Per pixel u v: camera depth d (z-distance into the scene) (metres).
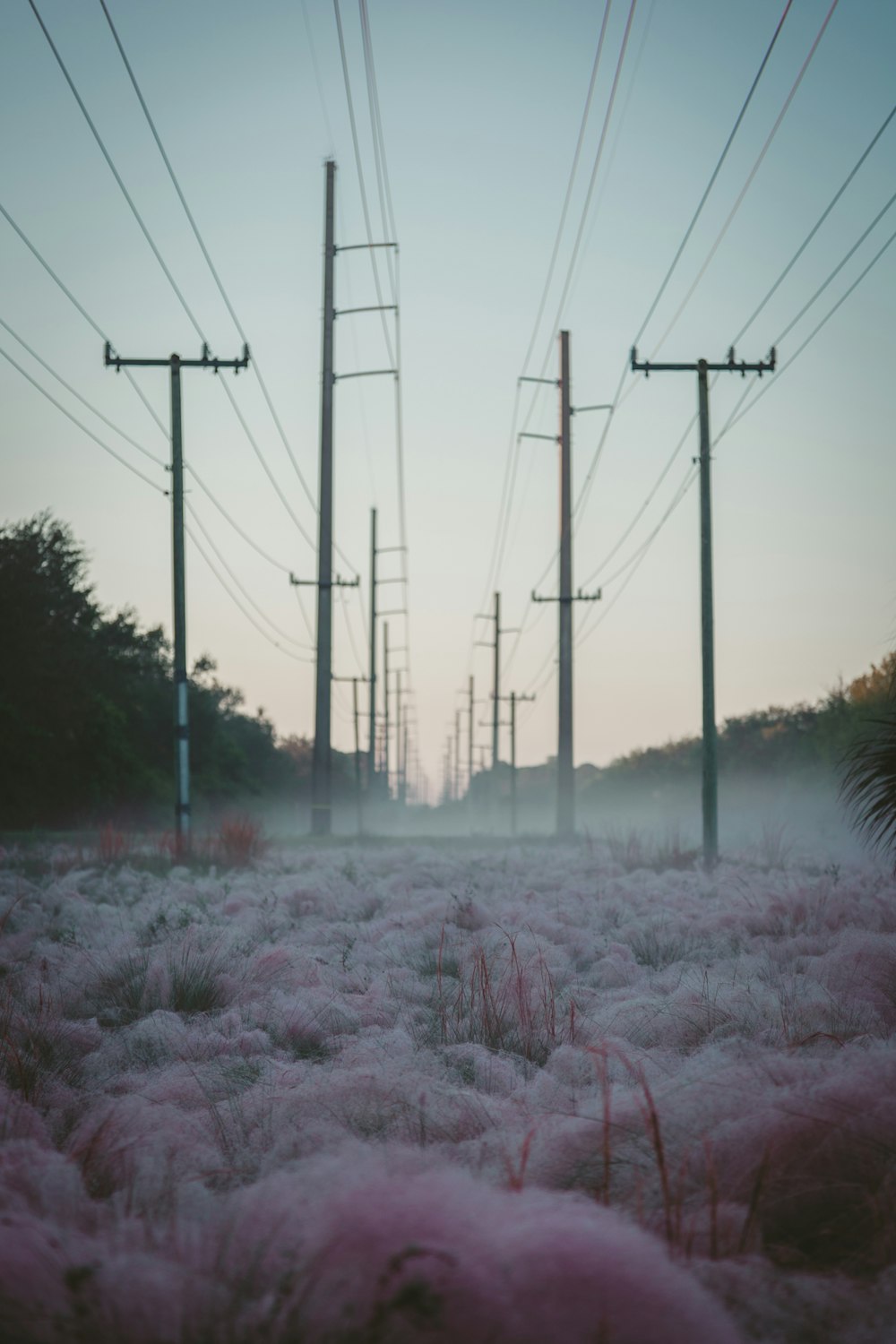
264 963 9.02
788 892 12.94
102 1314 2.66
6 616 44.81
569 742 37.38
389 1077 5.20
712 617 22.84
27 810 45.88
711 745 22.41
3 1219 2.98
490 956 9.30
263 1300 2.77
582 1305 2.60
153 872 20.39
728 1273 3.12
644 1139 4.06
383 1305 2.55
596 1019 6.86
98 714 50.62
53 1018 7.11
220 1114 5.17
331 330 38.59
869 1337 2.93
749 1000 6.89
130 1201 3.74
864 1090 3.98
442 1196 2.98
